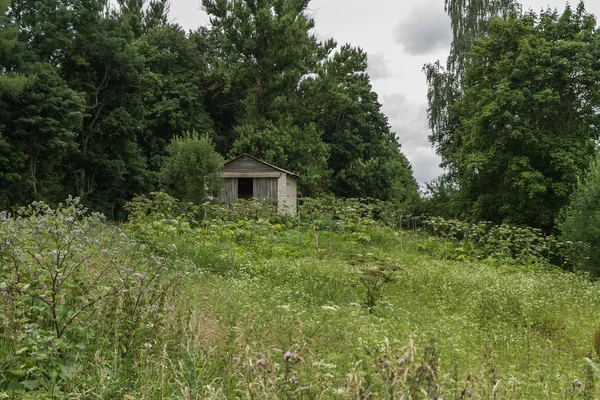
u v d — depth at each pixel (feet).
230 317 20.66
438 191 128.26
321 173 159.94
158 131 161.99
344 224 74.95
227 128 187.32
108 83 134.31
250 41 163.43
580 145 92.99
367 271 31.99
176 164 99.96
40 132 106.83
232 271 40.81
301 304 29.81
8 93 98.58
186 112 163.94
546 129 99.81
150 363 14.47
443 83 140.36
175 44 174.81
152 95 155.74
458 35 138.10
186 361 14.65
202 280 32.65
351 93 184.65
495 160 98.73
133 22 193.26
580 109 99.09
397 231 81.82
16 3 119.14
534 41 99.45
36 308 14.67
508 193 97.50
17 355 13.65
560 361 22.26
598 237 61.05
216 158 102.01
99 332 15.72
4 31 102.73
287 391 11.24
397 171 196.95
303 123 173.27
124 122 131.54
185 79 169.89
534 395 16.79
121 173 131.75
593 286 48.80
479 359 20.33
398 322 27.12
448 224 79.25
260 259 48.29
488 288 38.47
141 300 16.72
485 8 136.36
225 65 175.63
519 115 98.02
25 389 12.84
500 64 100.94
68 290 16.93
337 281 39.24
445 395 10.80
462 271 49.24
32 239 16.94
